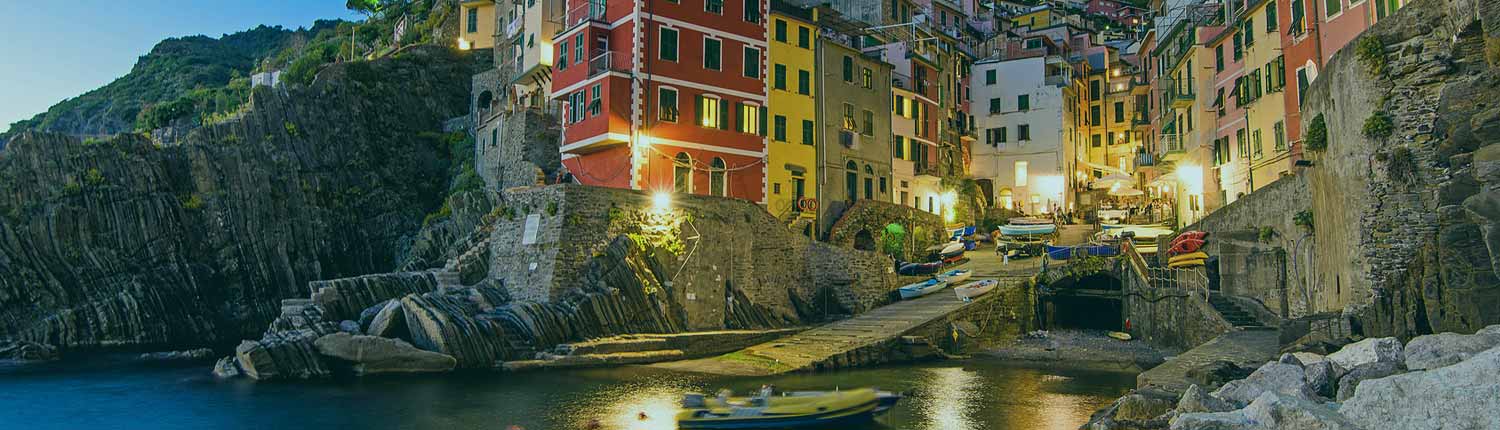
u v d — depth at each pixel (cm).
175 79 11894
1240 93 5219
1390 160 2425
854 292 4747
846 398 2373
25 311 4800
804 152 5559
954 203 7144
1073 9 12456
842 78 5950
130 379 3366
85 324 4875
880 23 7731
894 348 3756
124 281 5122
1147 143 7731
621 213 4219
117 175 5328
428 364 3391
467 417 2550
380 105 6869
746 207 4684
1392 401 1353
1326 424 1366
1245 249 3897
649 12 4800
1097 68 9100
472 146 6862
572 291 3941
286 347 3325
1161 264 4512
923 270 5016
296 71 8062
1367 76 2531
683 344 3956
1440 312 2214
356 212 6353
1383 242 2438
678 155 4822
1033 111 8081
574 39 5012
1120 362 3659
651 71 4762
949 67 7875
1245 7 5103
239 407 2727
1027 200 8000
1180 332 3819
